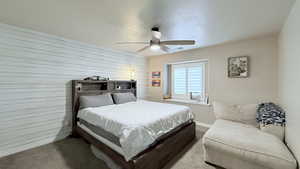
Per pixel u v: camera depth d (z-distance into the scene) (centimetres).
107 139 195
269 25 216
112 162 192
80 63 311
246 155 165
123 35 266
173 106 299
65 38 285
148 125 181
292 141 158
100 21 206
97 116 220
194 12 178
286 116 188
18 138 231
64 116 287
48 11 178
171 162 201
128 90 405
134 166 150
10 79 223
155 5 162
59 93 279
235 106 274
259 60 274
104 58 358
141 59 466
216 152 190
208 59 346
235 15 186
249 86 287
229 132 205
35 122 249
